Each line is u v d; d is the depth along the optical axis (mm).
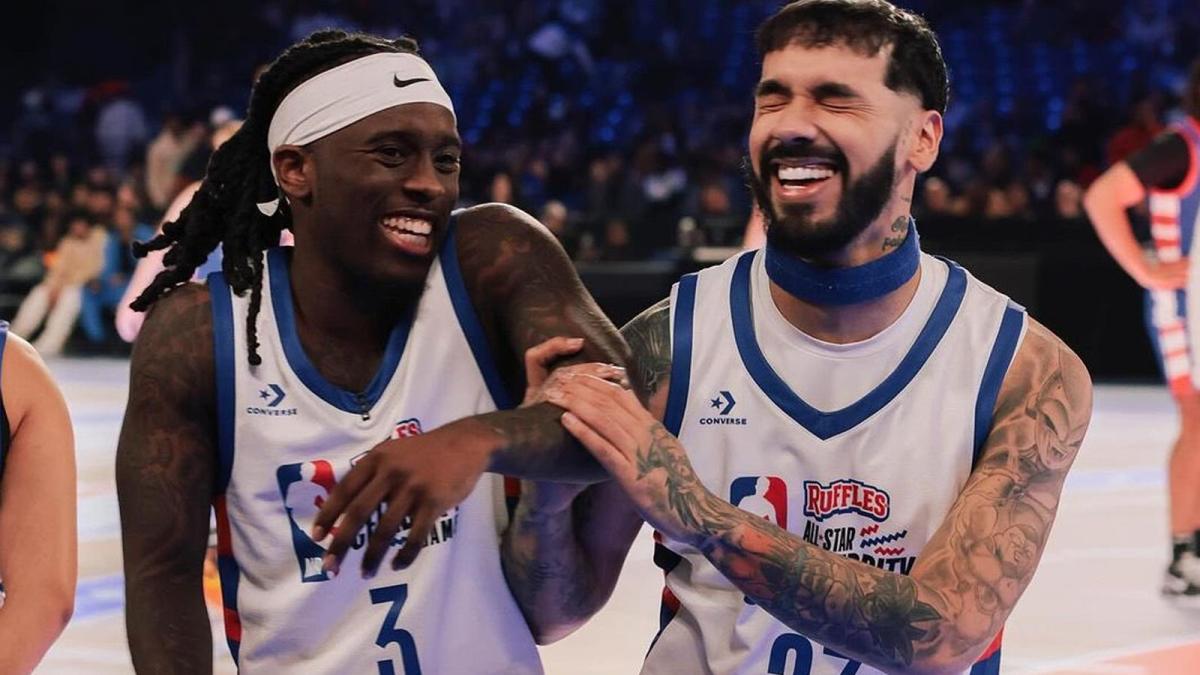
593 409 1907
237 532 2152
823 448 2125
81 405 10461
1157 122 12117
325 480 2107
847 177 2039
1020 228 11203
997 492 2061
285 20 19016
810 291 2104
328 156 2061
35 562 2219
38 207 15328
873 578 1975
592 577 2271
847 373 2133
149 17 19328
